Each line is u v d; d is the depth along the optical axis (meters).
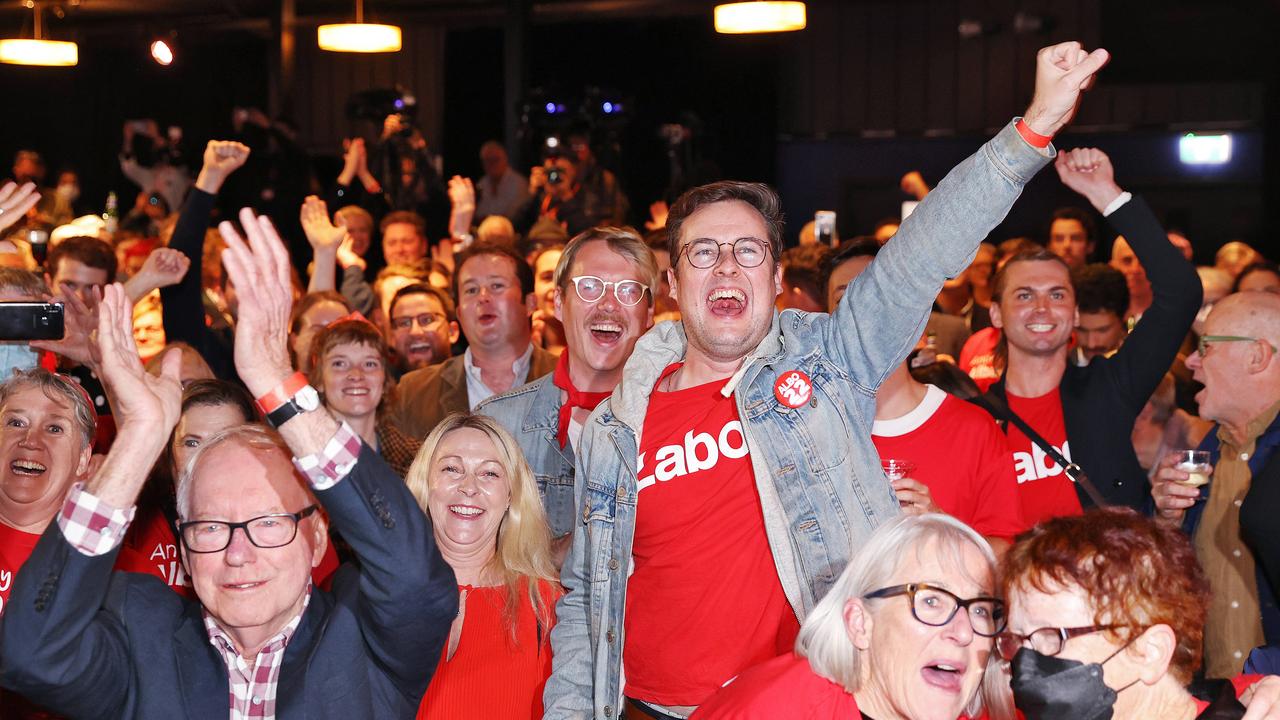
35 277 4.15
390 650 2.44
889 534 2.36
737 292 2.86
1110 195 4.02
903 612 2.30
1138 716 2.15
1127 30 14.03
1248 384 3.58
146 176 11.95
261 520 2.42
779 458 2.83
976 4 14.40
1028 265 4.08
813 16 15.03
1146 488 3.99
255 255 2.27
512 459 3.26
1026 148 2.61
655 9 13.62
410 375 5.02
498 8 14.02
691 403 2.96
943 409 3.44
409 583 2.34
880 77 14.88
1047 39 14.13
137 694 2.43
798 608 2.79
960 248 2.68
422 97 15.84
